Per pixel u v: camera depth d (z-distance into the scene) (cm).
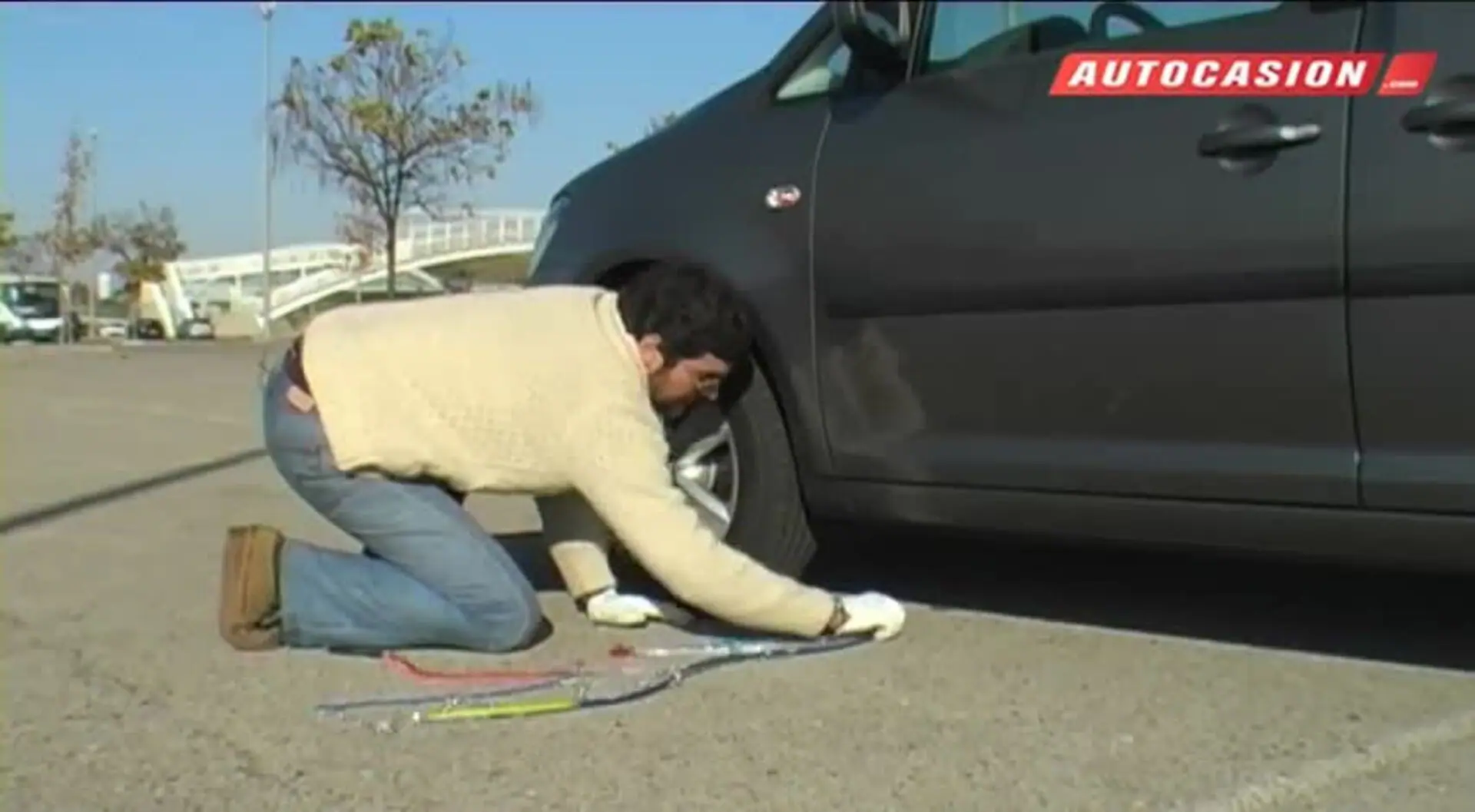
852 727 311
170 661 364
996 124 361
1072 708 323
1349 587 432
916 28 383
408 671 354
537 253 457
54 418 1058
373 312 373
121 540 534
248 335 4078
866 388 385
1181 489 336
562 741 304
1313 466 318
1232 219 321
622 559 439
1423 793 273
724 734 308
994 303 358
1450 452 303
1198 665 355
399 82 2920
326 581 364
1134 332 338
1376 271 304
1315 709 321
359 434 354
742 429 409
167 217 5016
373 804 271
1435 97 299
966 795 274
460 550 359
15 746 304
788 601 360
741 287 402
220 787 280
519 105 3011
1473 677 342
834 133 392
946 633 385
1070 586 439
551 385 348
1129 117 340
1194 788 276
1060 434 354
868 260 378
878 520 393
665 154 431
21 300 3891
